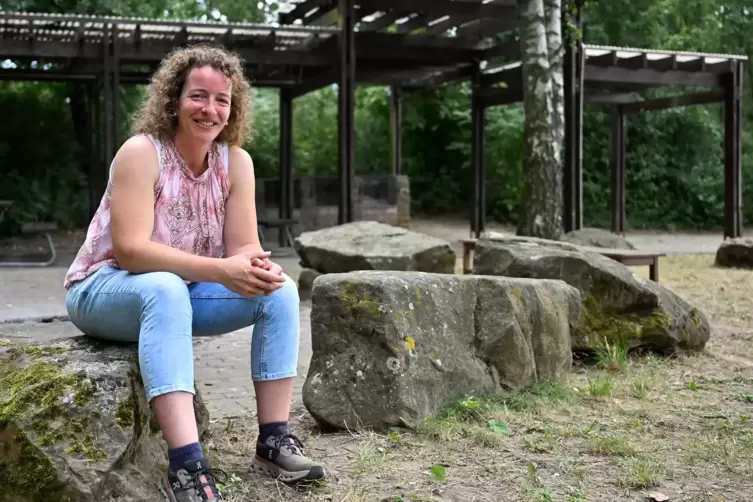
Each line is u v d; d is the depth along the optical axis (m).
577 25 12.57
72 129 17.27
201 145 2.63
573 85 12.35
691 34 22.73
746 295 7.95
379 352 3.34
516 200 21.72
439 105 22.22
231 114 2.73
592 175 22.55
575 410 3.64
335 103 21.09
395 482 2.72
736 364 4.77
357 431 3.30
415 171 22.78
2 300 7.68
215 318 2.63
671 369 4.63
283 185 15.33
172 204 2.61
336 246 7.46
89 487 2.24
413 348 3.39
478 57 13.91
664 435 3.28
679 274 9.88
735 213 14.52
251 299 2.64
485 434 3.18
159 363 2.28
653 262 7.29
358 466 2.85
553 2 10.38
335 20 12.11
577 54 12.46
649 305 4.95
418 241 7.57
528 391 3.83
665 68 13.94
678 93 21.86
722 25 23.03
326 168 20.80
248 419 3.59
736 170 14.47
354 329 3.38
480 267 5.62
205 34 11.80
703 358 4.95
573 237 10.61
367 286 3.40
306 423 3.51
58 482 2.23
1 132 16.64
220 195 2.72
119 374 2.44
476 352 3.77
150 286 2.35
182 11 20.53
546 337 4.04
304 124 20.88
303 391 3.43
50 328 6.24
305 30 11.55
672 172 22.50
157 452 2.56
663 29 22.00
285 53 11.96
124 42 11.78
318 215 16.02
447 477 2.77
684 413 3.64
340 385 3.36
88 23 10.98
